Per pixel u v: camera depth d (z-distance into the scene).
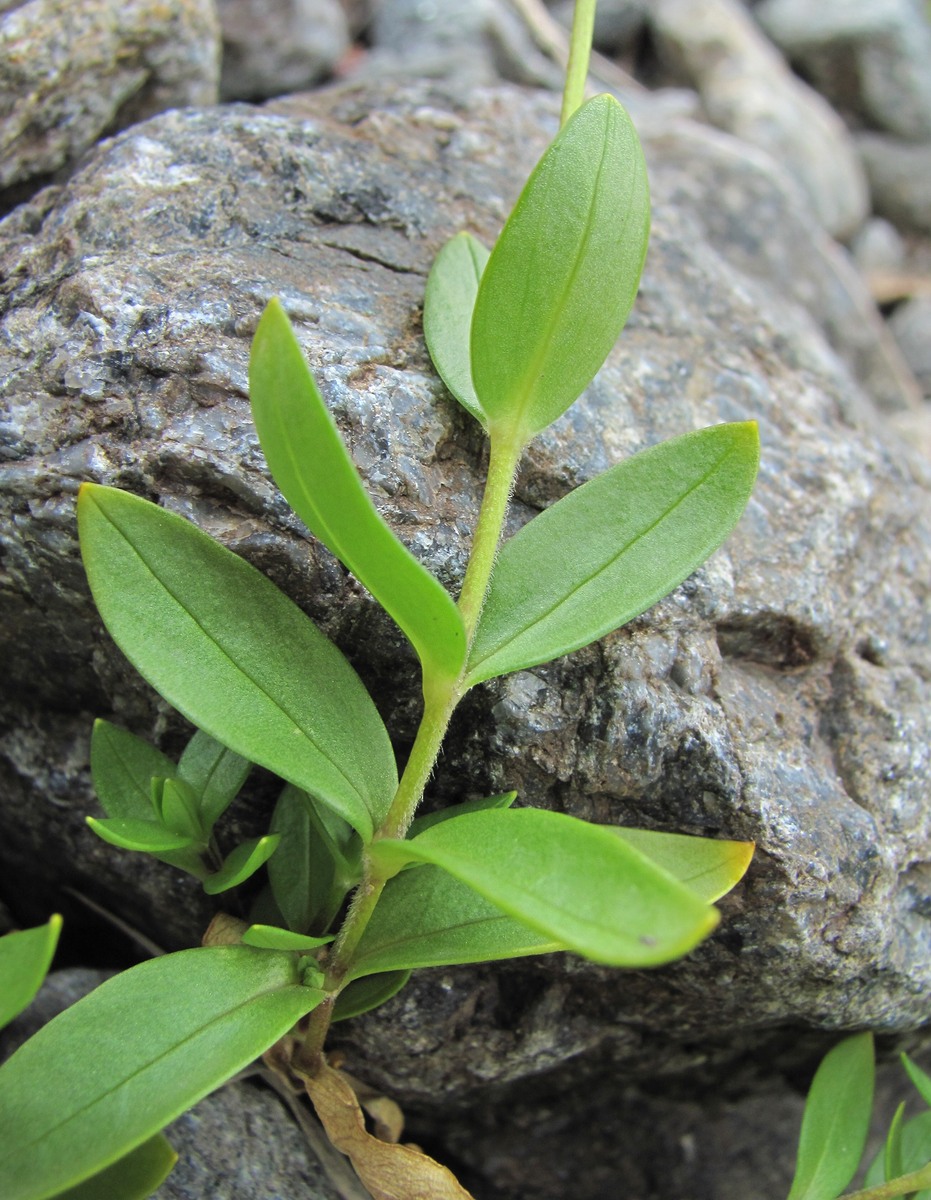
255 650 0.12
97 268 0.14
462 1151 0.17
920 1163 0.15
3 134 0.17
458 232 0.16
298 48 0.26
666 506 0.13
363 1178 0.13
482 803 0.13
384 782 0.12
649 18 0.36
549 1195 0.17
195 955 0.12
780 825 0.13
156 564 0.12
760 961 0.14
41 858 0.16
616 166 0.12
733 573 0.15
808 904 0.14
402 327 0.14
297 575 0.13
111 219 0.14
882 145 0.39
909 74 0.38
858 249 0.37
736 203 0.24
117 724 0.14
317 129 0.16
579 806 0.14
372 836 0.12
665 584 0.12
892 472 0.18
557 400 0.12
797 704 0.15
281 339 0.10
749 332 0.18
